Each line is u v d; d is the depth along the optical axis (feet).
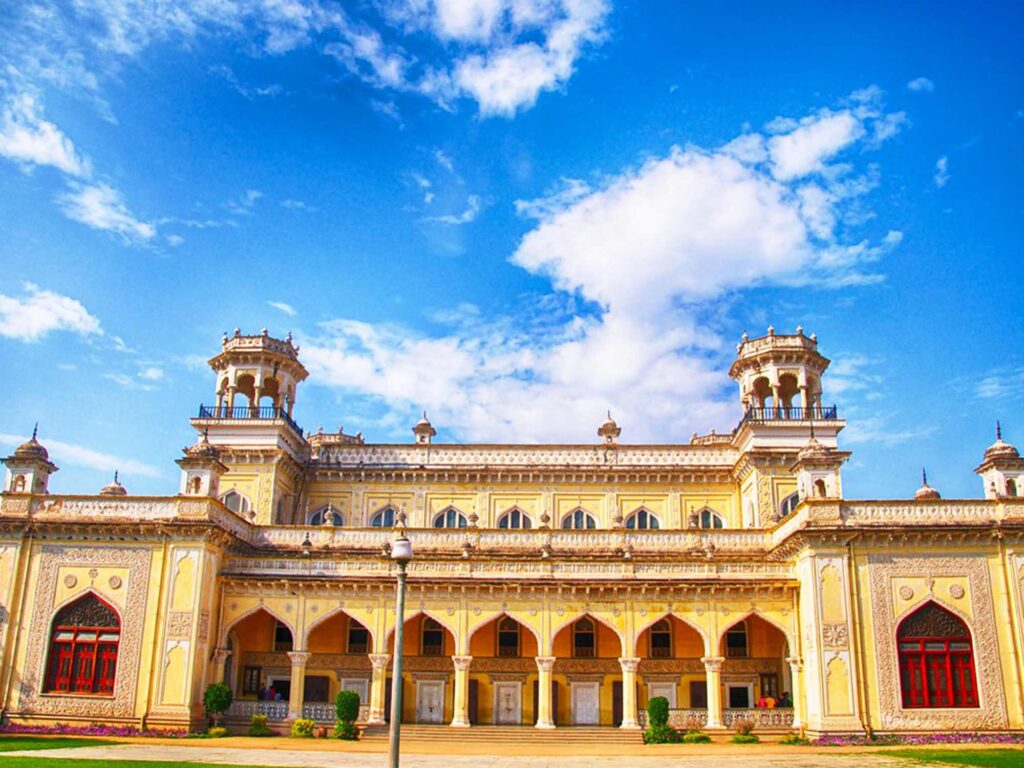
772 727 88.33
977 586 86.17
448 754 75.00
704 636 91.30
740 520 116.67
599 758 71.92
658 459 119.65
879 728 82.84
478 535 101.81
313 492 119.75
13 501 93.76
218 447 112.37
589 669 101.30
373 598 93.66
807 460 94.07
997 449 94.53
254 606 93.76
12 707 87.76
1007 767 62.59
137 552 91.15
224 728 87.30
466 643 92.12
